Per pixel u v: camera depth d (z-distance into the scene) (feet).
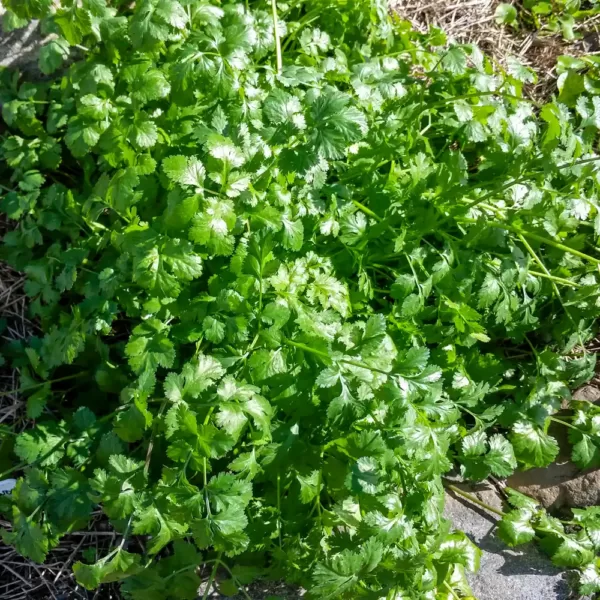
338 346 1.44
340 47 1.88
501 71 1.92
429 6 2.28
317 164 1.47
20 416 1.70
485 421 1.82
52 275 1.61
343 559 1.33
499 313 1.69
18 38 1.71
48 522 1.43
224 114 1.55
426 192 1.66
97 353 1.62
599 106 1.79
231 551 1.34
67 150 1.78
